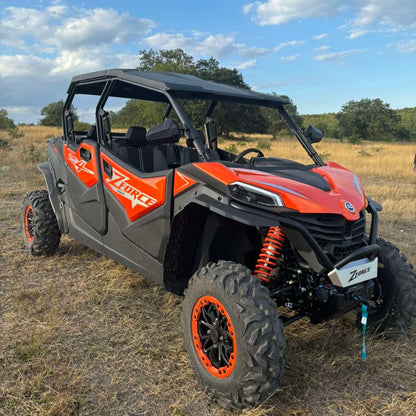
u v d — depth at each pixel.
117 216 3.65
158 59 55.47
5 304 3.81
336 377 2.86
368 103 88.38
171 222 3.07
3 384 2.67
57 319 3.51
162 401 2.58
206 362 2.62
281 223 2.61
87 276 4.47
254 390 2.31
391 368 2.99
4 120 38.66
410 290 3.20
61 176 4.54
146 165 4.38
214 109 4.05
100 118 3.92
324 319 2.85
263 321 2.33
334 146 37.12
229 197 2.67
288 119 3.92
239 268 2.55
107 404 2.54
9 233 5.93
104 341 3.23
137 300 3.93
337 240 2.73
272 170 3.07
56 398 2.53
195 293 2.65
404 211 8.09
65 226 4.64
